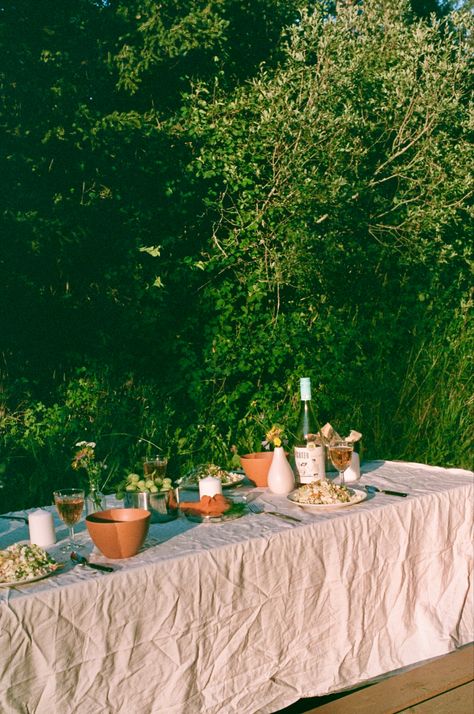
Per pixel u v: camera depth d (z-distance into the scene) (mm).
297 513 2445
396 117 5738
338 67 5113
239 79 5664
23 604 1739
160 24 4906
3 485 3967
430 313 5906
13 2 4281
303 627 2293
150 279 4676
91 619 1846
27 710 1757
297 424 4938
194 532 2254
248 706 2150
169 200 4863
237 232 4973
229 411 4863
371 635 2473
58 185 4566
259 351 4926
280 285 5074
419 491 2703
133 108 5242
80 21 4672
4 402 4410
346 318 5430
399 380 5500
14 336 4414
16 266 4270
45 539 2158
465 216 6086
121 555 2000
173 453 4602
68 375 4586
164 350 4738
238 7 5730
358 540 2422
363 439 5109
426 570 2631
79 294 4551
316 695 2309
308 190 5023
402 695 2455
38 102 4320
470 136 6203
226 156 4973
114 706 1890
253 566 2160
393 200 5719
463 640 2715
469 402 5559
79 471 4176
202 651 2057
